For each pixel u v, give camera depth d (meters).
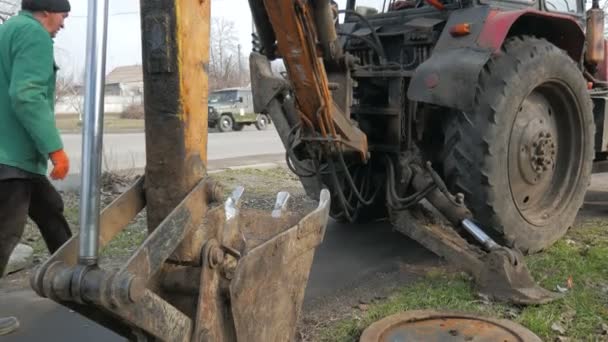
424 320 3.30
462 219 3.98
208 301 2.17
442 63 4.09
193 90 2.17
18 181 3.18
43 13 3.29
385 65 4.74
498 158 4.18
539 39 4.55
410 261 4.65
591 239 5.10
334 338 3.21
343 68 4.02
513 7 4.70
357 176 5.00
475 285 3.80
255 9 3.79
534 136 4.54
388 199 4.38
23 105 3.01
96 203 1.82
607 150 5.77
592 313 3.48
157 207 2.20
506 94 4.16
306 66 3.64
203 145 2.25
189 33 2.13
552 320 3.38
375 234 5.51
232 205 2.42
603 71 6.16
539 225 4.59
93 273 1.78
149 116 2.15
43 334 3.39
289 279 2.52
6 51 3.09
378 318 3.44
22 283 4.22
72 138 15.59
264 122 25.28
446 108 4.38
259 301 2.31
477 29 4.16
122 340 3.33
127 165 10.27
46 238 3.62
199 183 2.21
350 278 4.26
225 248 2.34
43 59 3.07
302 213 2.94
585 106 4.91
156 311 1.93
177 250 2.19
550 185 4.96
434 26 4.61
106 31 1.83
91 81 1.80
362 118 4.81
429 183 4.17
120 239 5.08
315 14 3.67
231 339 2.27
